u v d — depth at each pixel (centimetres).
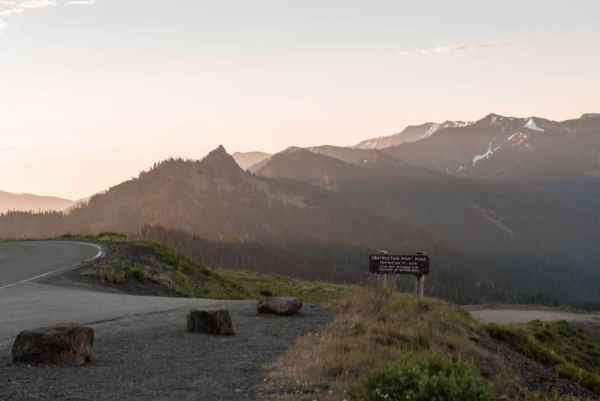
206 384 945
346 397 862
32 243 4675
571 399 1355
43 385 916
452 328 1747
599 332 5144
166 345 1261
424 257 2047
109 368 1044
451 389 848
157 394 884
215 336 1379
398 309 1773
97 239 5009
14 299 1998
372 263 2091
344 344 1190
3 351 1162
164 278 3123
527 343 2062
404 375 877
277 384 943
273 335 1414
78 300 2012
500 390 1202
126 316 1667
